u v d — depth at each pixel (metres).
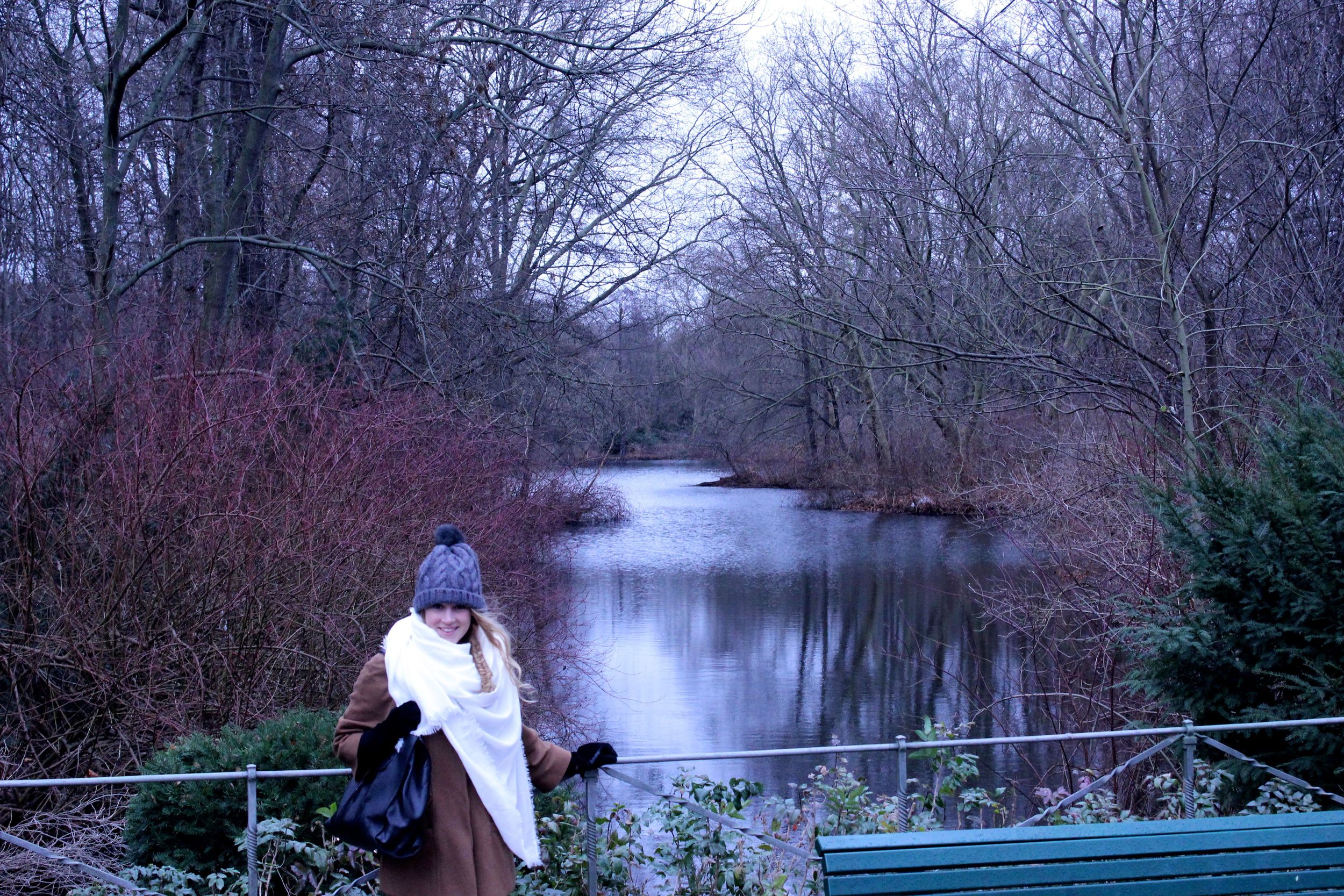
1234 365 9.97
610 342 25.41
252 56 16.48
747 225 20.20
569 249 19.55
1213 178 10.23
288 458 8.72
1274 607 5.32
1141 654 6.16
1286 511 5.21
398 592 9.21
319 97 14.65
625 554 25.73
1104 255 11.26
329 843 4.57
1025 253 10.88
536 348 16.23
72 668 7.50
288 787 5.18
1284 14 10.84
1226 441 9.24
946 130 12.71
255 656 8.00
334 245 16.22
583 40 15.21
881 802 5.03
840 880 3.16
